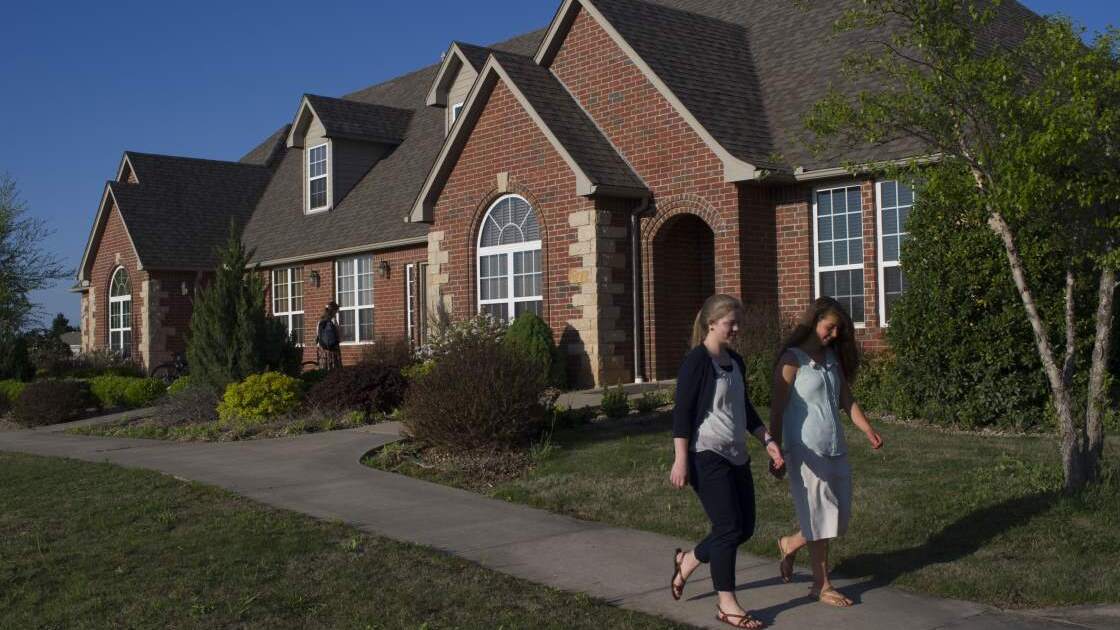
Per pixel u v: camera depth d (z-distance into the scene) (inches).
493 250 759.1
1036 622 227.1
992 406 448.5
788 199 647.8
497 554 295.9
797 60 727.7
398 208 984.9
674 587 245.1
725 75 722.8
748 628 226.5
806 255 637.9
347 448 497.7
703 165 655.1
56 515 370.9
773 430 245.3
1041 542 276.5
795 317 642.2
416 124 1128.8
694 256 722.8
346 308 1042.7
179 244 1229.1
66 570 294.5
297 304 1127.0
